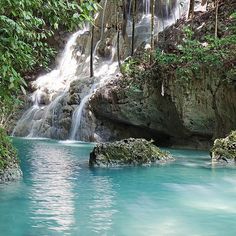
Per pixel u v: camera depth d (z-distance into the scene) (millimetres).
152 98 15164
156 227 5258
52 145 15664
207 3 18469
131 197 6871
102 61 21766
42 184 7828
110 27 22438
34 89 21516
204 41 15711
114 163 10078
